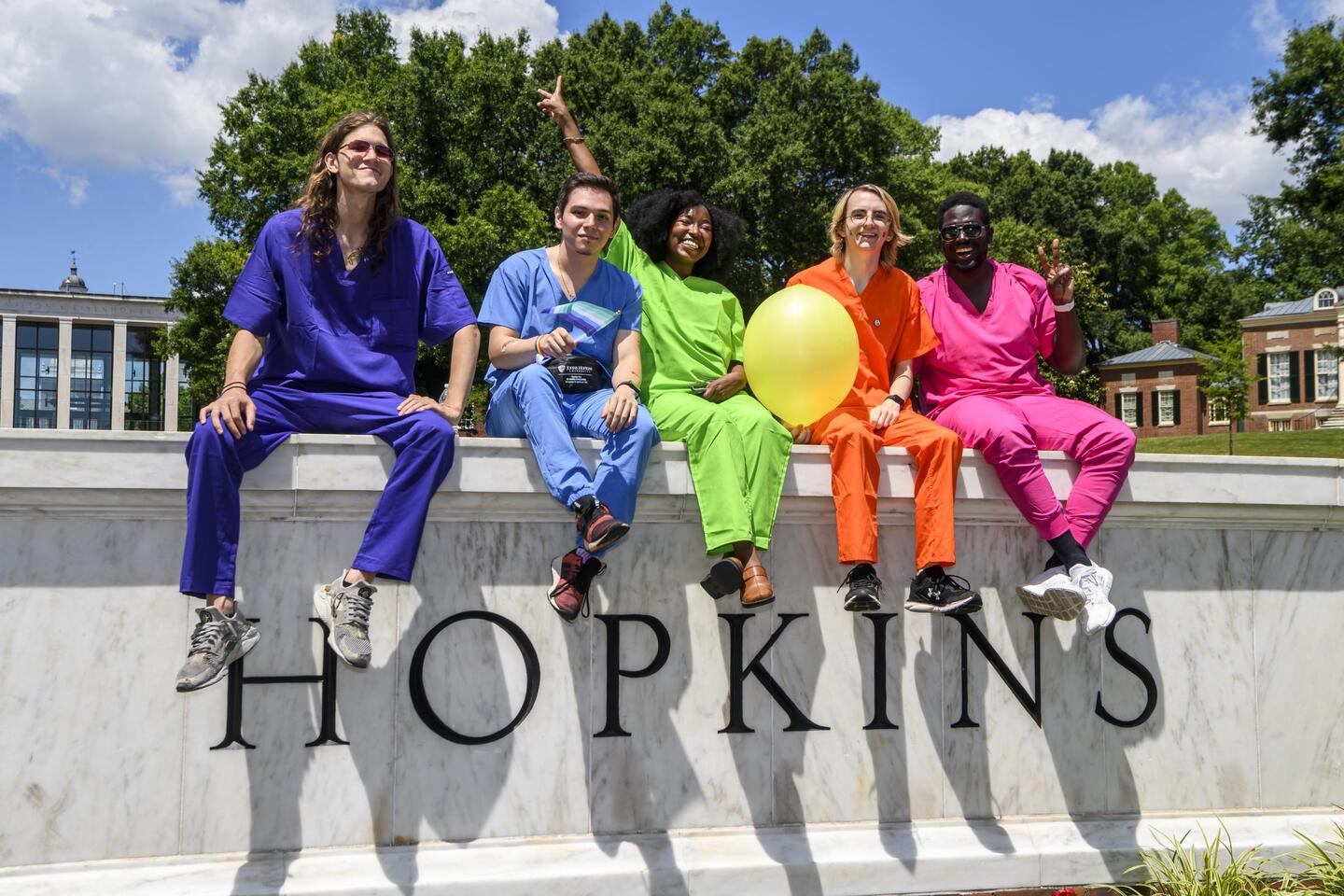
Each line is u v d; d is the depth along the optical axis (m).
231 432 3.20
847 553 3.62
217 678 3.02
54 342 67.69
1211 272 60.00
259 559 3.39
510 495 3.51
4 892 3.07
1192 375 50.16
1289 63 25.73
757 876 3.54
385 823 3.39
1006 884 3.76
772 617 3.78
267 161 23.00
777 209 25.17
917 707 3.89
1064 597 3.71
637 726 3.62
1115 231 55.06
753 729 3.71
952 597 3.63
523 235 21.33
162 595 3.32
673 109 23.61
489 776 3.48
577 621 3.60
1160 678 4.13
